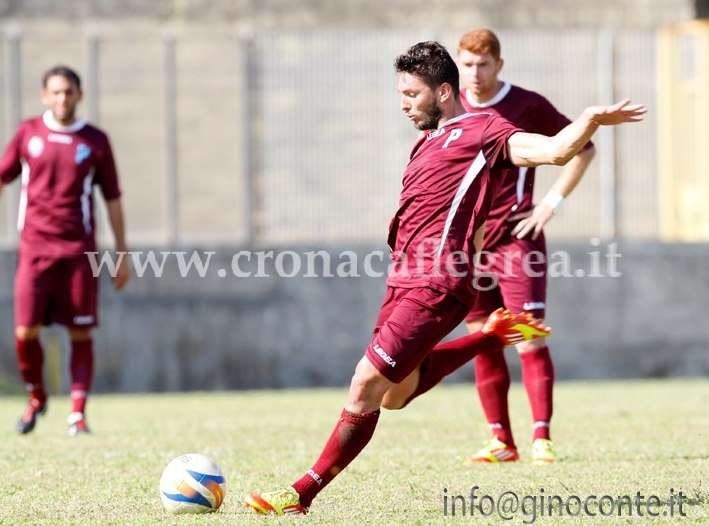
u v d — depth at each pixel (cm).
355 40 5653
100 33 5488
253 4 7062
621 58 5688
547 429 2409
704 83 5700
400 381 1723
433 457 2475
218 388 5509
